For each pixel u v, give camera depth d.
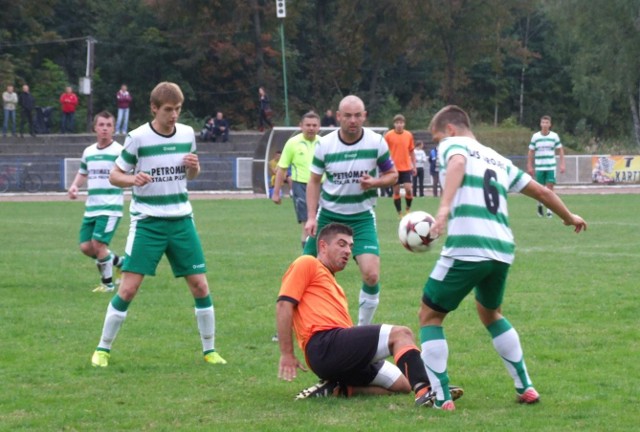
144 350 12.93
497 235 9.28
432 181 60.69
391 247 25.94
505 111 113.56
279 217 38.09
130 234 12.21
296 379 11.26
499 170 9.52
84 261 23.62
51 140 70.62
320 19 96.69
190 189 65.25
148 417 9.46
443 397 9.59
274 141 55.06
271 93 90.38
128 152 12.08
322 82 95.00
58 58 95.88
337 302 10.39
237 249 25.66
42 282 19.86
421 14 86.31
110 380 11.20
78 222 36.59
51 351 12.86
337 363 10.02
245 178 65.00
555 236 28.48
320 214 13.42
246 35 89.06
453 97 94.19
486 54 92.44
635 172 66.25
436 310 9.52
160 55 91.56
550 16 98.19
